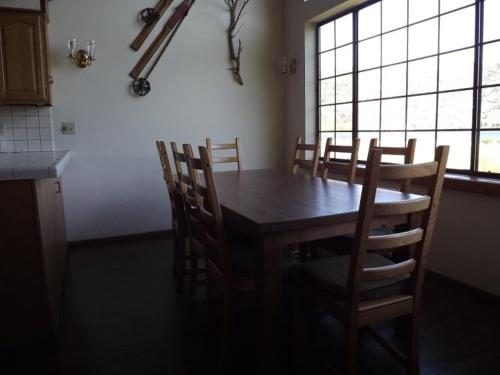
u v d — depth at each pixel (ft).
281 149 15.43
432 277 9.30
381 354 6.35
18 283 6.54
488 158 8.50
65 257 10.95
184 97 13.55
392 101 10.94
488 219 8.01
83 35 12.09
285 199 6.54
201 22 13.52
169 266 10.66
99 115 12.51
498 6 8.11
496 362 6.05
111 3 12.32
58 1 11.74
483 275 8.18
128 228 13.26
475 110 8.66
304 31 13.75
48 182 8.16
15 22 10.21
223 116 14.24
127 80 12.73
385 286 5.08
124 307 8.21
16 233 6.45
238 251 6.72
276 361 5.39
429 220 4.93
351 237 7.68
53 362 6.30
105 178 12.81
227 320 5.96
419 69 10.03
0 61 10.22
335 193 7.08
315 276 5.46
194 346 6.72
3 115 11.45
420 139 10.12
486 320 7.31
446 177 8.67
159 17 12.85
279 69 14.98
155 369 6.08
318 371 5.94
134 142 13.03
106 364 6.22
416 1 10.00
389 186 10.43
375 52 11.46
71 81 12.07
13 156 9.77
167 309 8.11
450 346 6.48
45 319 6.73
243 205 6.08
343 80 12.84
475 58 8.58
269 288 5.25
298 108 14.47
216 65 13.92
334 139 13.46
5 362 6.32
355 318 4.82
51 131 11.91
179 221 8.83
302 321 6.13
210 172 5.61
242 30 14.23
